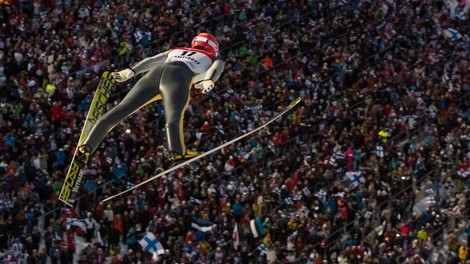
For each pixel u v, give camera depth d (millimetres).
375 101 58594
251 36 59125
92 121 17953
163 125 49906
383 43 63719
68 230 42781
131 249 43312
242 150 50156
